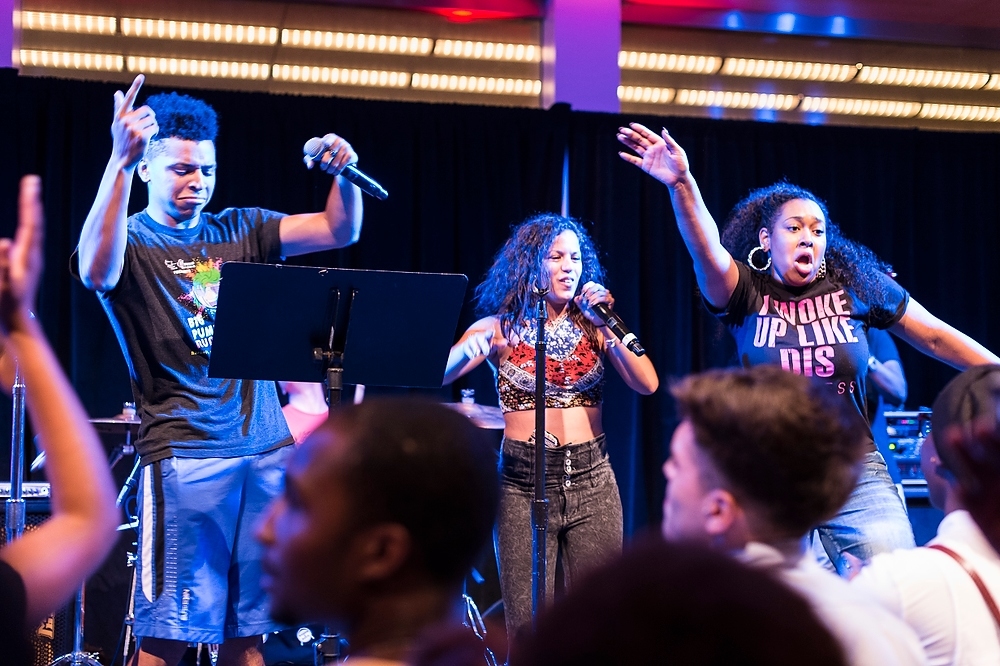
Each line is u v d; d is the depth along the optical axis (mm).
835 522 2721
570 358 3264
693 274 5074
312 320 2584
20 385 3016
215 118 2930
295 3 5086
